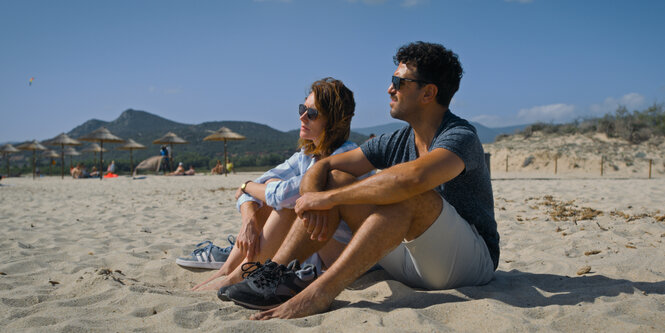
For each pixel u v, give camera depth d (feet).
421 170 5.65
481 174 6.66
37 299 7.05
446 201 6.57
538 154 67.92
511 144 77.41
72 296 7.26
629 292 6.64
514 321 5.38
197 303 6.47
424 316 5.62
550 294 6.68
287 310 5.87
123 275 8.76
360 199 5.93
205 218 18.66
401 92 6.64
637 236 12.08
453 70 6.50
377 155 7.39
